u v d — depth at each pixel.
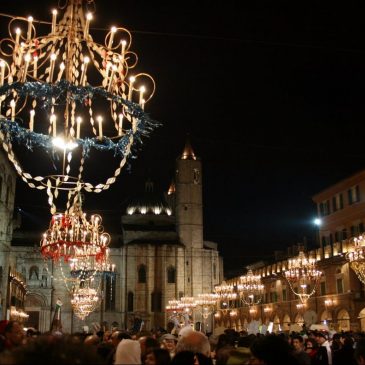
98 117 15.28
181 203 109.31
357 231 57.41
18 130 14.20
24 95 13.56
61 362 2.98
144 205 111.94
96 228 27.53
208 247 112.62
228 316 92.06
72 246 26.05
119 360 9.01
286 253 83.81
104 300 98.44
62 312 95.44
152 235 107.19
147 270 101.38
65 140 14.30
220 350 9.52
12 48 12.91
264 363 6.04
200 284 104.62
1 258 55.62
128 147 15.02
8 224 59.94
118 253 102.88
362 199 56.88
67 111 13.92
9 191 60.56
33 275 96.56
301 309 63.22
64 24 12.78
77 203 26.06
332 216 63.41
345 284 54.50
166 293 101.31
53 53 12.68
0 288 55.28
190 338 9.23
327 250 62.00
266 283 77.06
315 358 14.15
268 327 29.44
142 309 99.44
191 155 113.31
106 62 13.43
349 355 12.96
